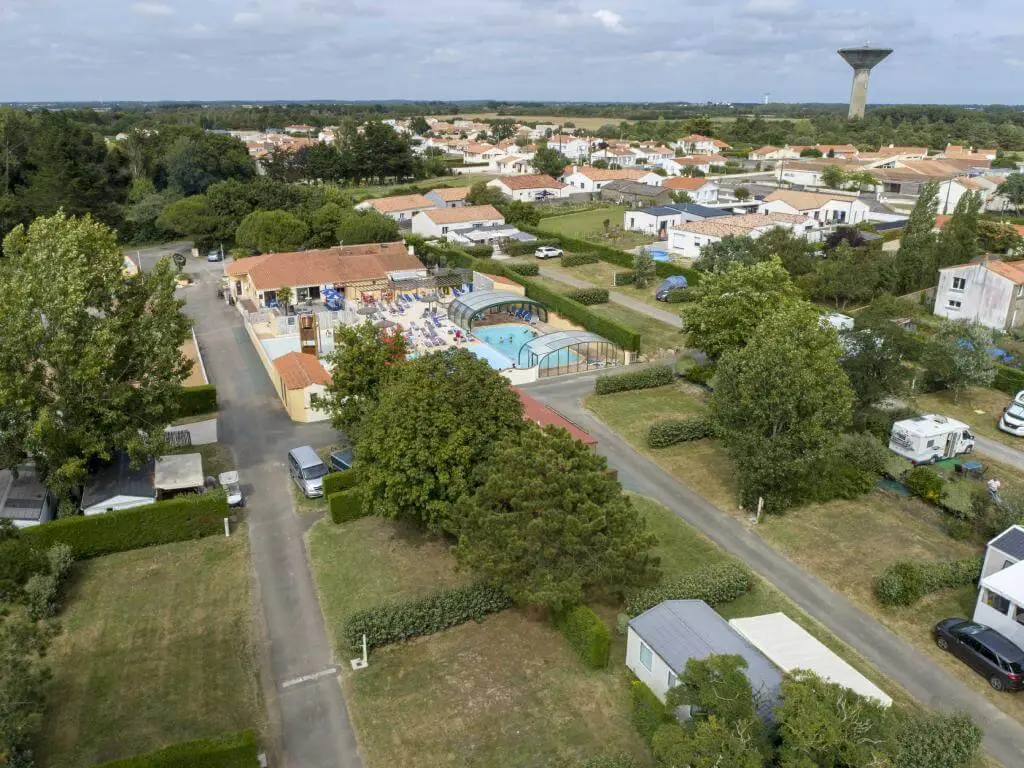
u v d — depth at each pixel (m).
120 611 34.62
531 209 132.25
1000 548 34.34
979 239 106.00
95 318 41.47
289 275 85.69
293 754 26.64
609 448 51.75
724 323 58.50
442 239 116.88
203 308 87.25
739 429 42.69
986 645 30.45
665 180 168.12
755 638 29.33
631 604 32.91
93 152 148.25
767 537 40.94
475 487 36.97
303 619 34.19
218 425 55.41
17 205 116.50
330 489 43.56
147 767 23.58
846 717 21.47
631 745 26.86
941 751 23.61
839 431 42.53
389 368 45.31
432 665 31.06
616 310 84.56
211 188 120.06
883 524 42.19
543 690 29.56
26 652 23.39
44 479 41.75
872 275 79.94
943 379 58.81
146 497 41.34
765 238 89.88
